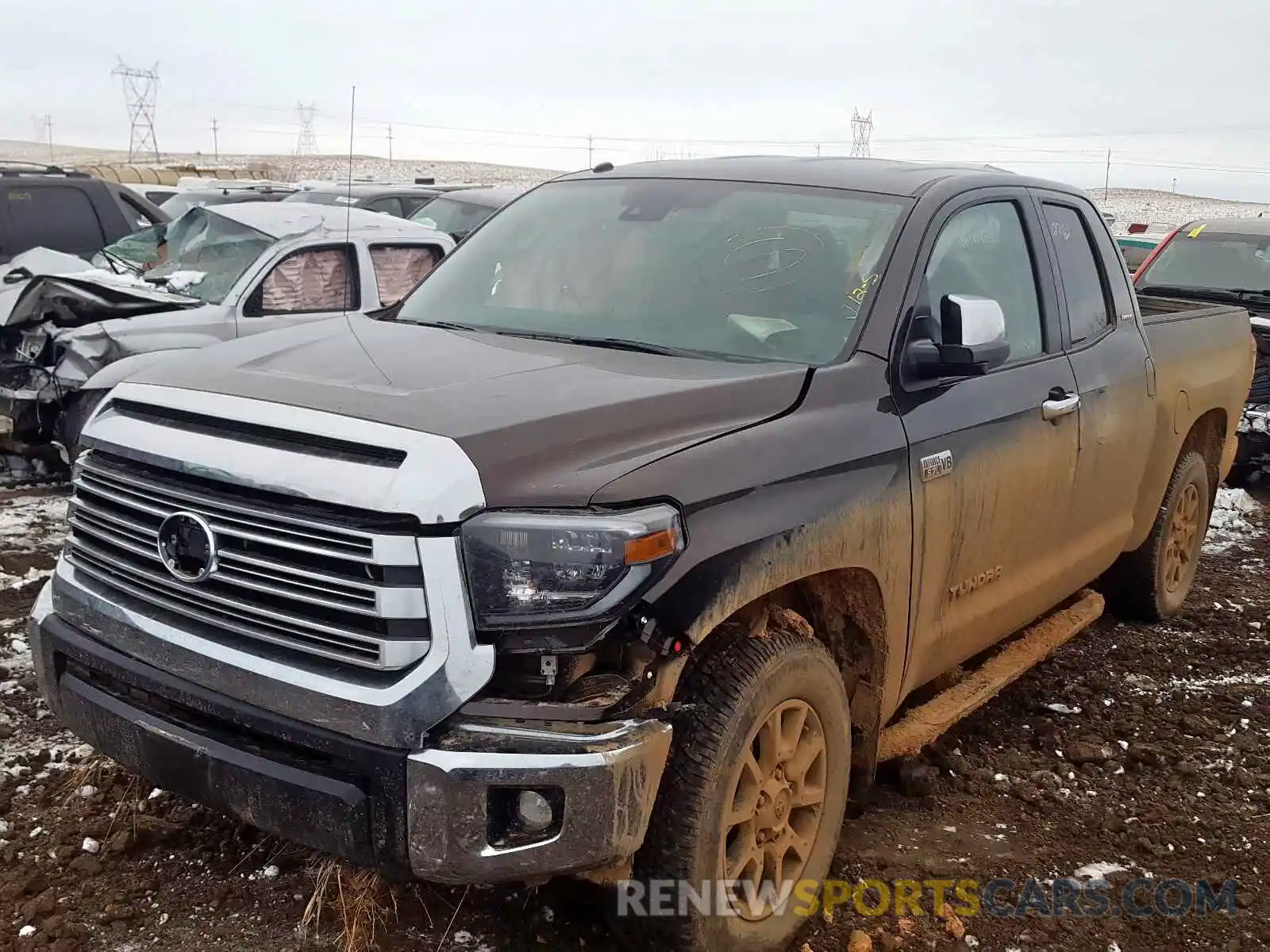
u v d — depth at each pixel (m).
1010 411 4.08
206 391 3.02
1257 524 8.80
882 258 3.83
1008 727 4.98
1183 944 3.50
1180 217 63.94
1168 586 6.27
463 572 2.59
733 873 3.08
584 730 2.61
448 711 2.58
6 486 7.91
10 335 7.69
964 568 3.98
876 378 3.59
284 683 2.70
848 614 3.61
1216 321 6.32
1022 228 4.61
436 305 4.25
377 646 2.61
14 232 10.87
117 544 3.05
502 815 2.63
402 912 3.29
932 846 3.96
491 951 3.16
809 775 3.39
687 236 4.11
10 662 4.87
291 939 3.19
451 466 2.61
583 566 2.60
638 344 3.71
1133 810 4.30
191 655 2.85
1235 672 5.73
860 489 3.34
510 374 3.22
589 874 2.86
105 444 3.10
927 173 4.36
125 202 11.83
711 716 2.94
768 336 3.70
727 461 2.98
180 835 3.59
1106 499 4.97
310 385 3.00
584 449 2.81
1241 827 4.23
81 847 3.53
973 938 3.46
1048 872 3.85
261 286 8.34
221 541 2.82
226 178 28.78
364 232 9.03
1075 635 5.71
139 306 7.94
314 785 2.68
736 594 2.88
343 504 2.62
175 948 3.13
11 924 3.20
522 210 4.64
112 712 3.03
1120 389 4.93
